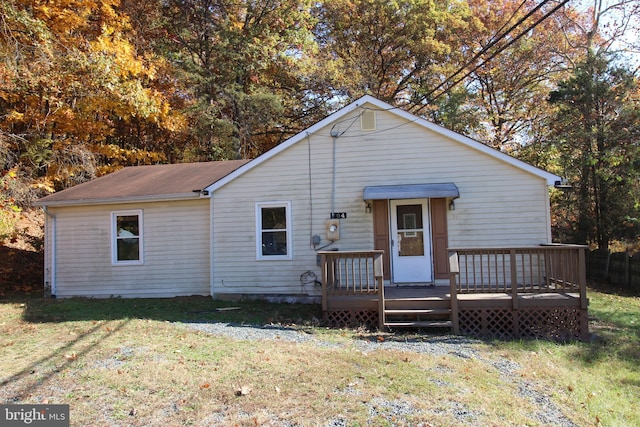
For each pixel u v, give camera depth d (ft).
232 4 73.41
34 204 40.45
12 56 41.37
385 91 83.56
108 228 40.29
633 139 54.54
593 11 72.08
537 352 22.85
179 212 39.55
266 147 80.84
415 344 24.14
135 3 65.31
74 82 46.85
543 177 34.22
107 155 61.46
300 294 36.47
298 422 13.84
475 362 20.36
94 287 40.11
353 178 36.40
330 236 36.14
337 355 20.80
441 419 14.11
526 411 15.15
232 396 15.78
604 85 56.90
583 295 26.71
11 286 46.44
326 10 83.10
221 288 37.37
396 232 36.01
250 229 37.29
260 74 76.02
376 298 29.01
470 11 80.69
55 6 48.75
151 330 25.62
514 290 27.27
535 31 78.13
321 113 78.07
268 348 21.98
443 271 35.37
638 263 46.29
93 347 21.84
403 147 35.94
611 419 15.01
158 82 67.67
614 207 55.98
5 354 20.81
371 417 14.19
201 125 66.85
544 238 34.04
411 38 78.23
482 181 34.99
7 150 46.65
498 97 84.53
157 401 15.39
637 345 25.13
